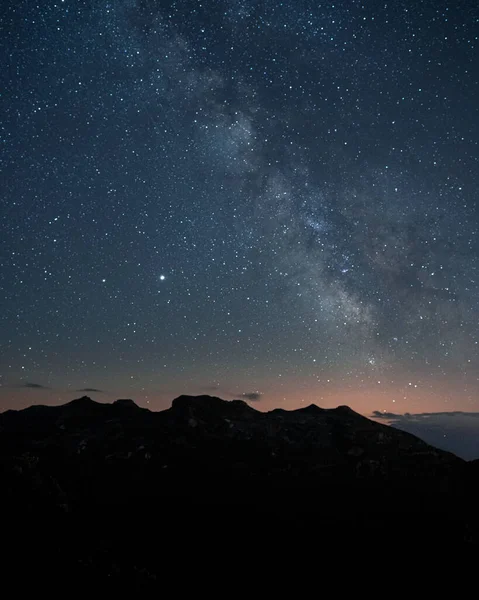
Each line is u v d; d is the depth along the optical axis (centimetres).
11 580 582
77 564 630
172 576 672
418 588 656
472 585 659
